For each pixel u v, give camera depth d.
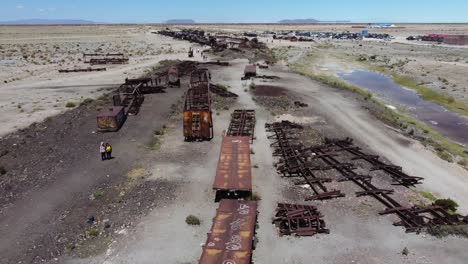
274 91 56.03
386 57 106.31
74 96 52.84
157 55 104.88
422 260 18.31
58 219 21.77
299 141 35.12
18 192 25.03
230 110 45.50
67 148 32.72
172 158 30.77
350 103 49.78
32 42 144.38
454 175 28.78
